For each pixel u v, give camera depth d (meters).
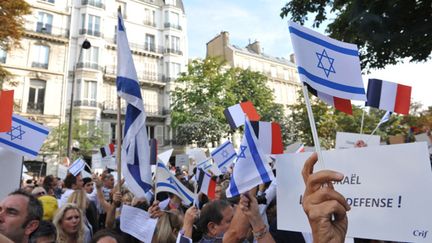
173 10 39.03
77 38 32.09
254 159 2.29
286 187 2.14
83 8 32.59
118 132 4.26
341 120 26.75
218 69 30.97
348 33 9.43
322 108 28.69
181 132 28.84
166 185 4.78
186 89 31.06
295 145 8.13
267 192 3.50
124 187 6.43
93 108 31.28
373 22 8.05
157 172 4.81
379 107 4.96
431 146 5.53
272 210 3.40
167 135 35.81
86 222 4.70
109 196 7.32
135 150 4.17
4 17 13.70
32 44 29.12
